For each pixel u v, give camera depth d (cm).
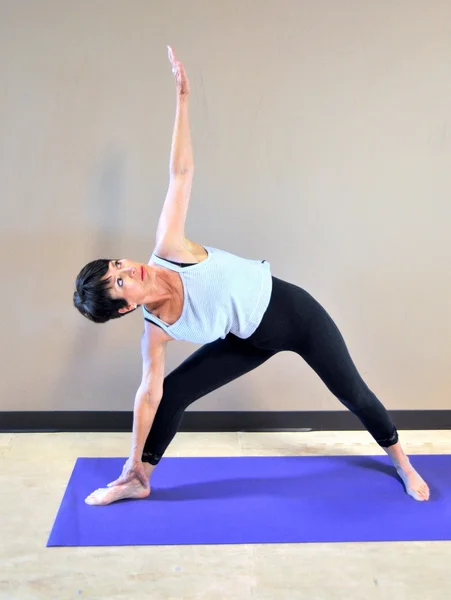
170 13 247
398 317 282
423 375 289
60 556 198
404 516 221
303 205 268
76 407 286
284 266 274
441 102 260
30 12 245
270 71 254
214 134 259
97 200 264
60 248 267
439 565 196
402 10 251
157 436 224
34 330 276
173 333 203
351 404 226
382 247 274
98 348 279
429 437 285
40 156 258
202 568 193
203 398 287
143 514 221
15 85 250
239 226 269
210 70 253
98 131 257
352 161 264
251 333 206
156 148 259
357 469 255
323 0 249
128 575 190
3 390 282
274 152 262
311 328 212
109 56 250
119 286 183
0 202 261
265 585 186
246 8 248
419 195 269
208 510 224
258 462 260
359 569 193
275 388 288
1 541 205
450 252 276
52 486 240
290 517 220
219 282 195
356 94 257
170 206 198
